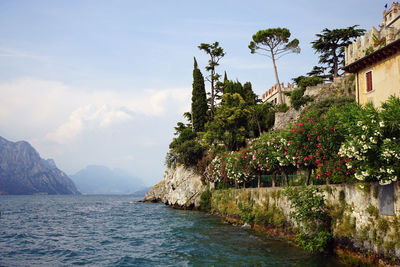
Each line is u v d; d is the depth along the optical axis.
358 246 14.01
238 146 58.91
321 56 64.69
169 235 24.97
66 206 80.38
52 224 35.69
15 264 16.59
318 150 17.66
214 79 73.06
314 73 66.94
